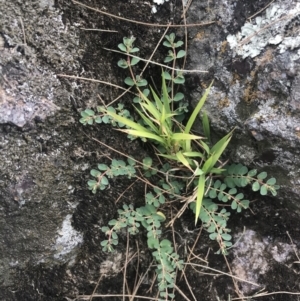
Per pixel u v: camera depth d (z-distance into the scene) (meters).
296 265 0.26
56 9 0.22
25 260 0.24
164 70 0.25
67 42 0.22
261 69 0.22
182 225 0.26
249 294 0.26
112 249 0.24
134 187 0.25
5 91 0.21
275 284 0.26
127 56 0.24
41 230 0.23
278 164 0.23
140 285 0.26
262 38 0.22
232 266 0.26
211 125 0.24
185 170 0.25
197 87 0.24
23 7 0.21
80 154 0.23
